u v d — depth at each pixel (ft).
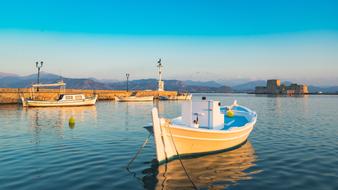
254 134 73.56
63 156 47.75
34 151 51.44
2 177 36.32
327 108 181.88
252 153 51.29
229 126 59.72
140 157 47.42
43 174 37.76
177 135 43.86
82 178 36.35
